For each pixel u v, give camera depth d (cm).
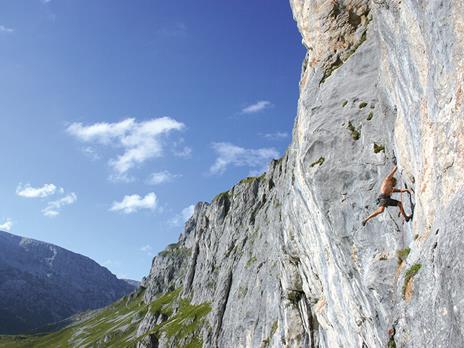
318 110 2983
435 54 1634
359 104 2766
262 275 10350
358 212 2417
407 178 2045
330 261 2916
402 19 1978
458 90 1502
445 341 1378
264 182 18762
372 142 2525
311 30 3450
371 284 2133
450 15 1542
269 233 11138
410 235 2006
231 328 10975
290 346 4812
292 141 3959
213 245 19450
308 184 2808
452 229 1428
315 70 3350
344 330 2931
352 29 3212
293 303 4775
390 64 2180
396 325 1733
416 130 1875
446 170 1563
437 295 1465
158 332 16638
